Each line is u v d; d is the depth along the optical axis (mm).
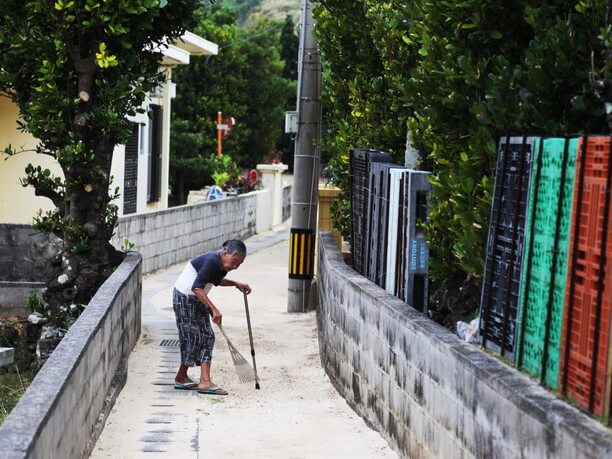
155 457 7039
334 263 10766
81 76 10547
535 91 6035
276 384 10156
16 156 17547
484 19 6633
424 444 6445
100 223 10961
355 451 7375
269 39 42406
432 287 8430
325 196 17344
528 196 5484
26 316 13609
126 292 10250
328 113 15883
